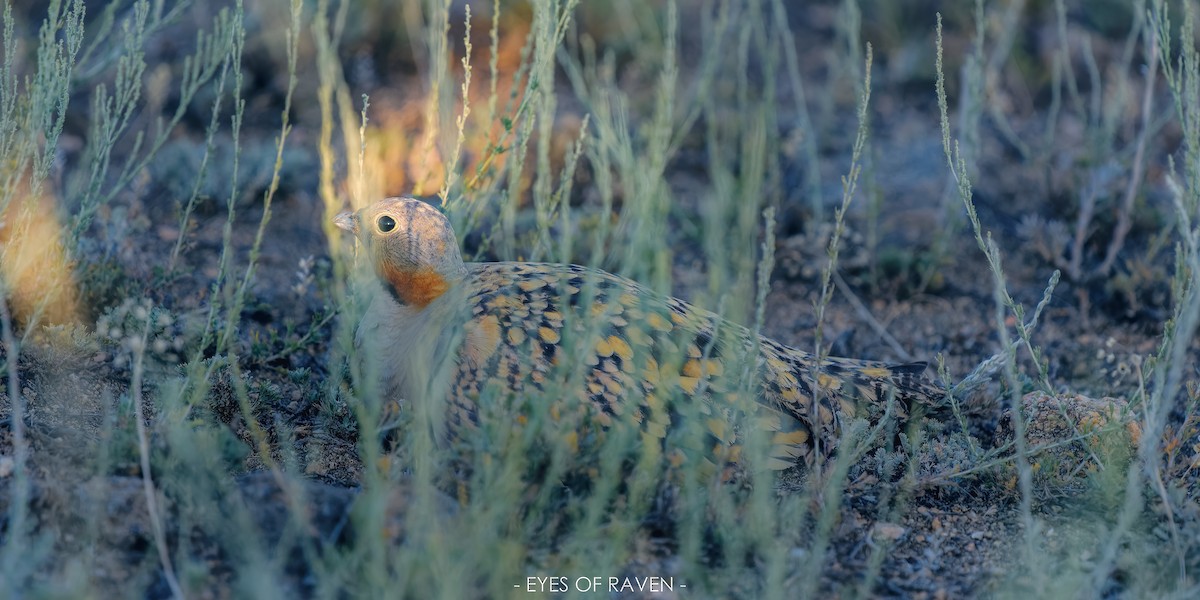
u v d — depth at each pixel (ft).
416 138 52.85
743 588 29.68
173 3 59.88
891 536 32.27
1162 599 28.76
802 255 49.85
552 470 29.32
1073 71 63.46
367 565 27.07
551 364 32.71
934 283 48.14
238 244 47.57
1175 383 29.84
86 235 45.68
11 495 28.94
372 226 35.42
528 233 46.70
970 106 48.39
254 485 29.84
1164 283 46.47
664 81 47.70
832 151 57.67
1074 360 43.96
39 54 36.40
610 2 63.98
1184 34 36.60
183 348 38.14
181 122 55.67
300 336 41.88
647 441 32.27
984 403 37.45
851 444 33.40
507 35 61.21
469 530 27.84
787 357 35.55
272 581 26.27
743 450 32.40
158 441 30.55
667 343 33.42
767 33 66.90
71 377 35.96
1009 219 52.80
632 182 46.26
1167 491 32.71
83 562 27.66
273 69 59.31
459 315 33.76
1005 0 65.62
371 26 61.57
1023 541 32.55
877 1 68.54
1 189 36.52
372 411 31.78
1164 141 57.47
